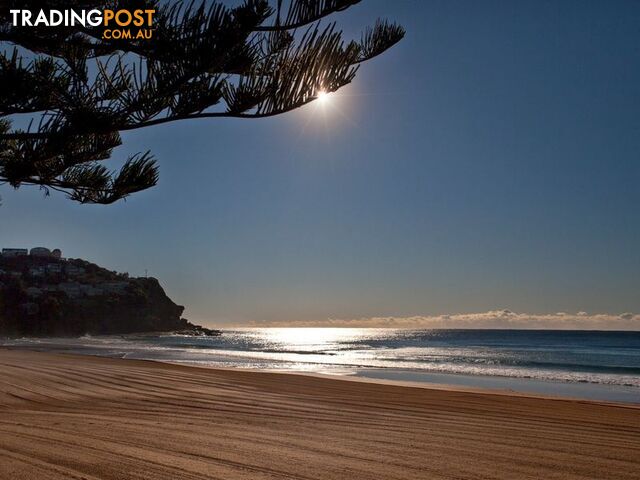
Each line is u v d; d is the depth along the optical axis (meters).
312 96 3.89
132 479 4.38
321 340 116.69
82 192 5.14
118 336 129.00
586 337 126.81
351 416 9.73
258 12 3.73
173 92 3.86
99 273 165.25
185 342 86.81
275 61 4.02
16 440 5.81
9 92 3.92
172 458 5.21
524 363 35.88
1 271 140.38
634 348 65.50
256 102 3.84
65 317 124.50
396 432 7.79
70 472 4.48
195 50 3.72
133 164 5.20
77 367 19.28
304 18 3.87
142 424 7.53
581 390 20.16
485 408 12.26
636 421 10.72
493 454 6.30
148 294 154.38
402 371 28.00
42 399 11.62
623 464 6.04
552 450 6.75
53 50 4.50
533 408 12.56
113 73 4.01
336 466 5.27
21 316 116.62
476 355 48.06
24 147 4.30
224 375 19.05
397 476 5.01
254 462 5.25
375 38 4.25
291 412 10.15
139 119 3.99
